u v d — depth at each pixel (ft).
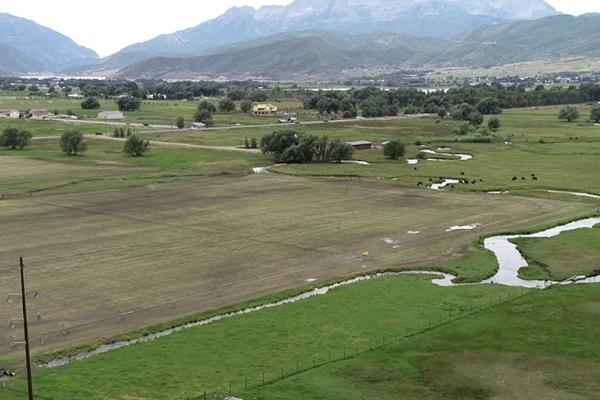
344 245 346.13
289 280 292.40
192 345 222.48
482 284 289.33
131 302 262.47
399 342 226.58
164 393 189.47
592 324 242.17
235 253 328.90
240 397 187.52
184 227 375.66
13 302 259.19
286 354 216.74
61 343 224.33
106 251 327.67
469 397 191.31
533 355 217.56
